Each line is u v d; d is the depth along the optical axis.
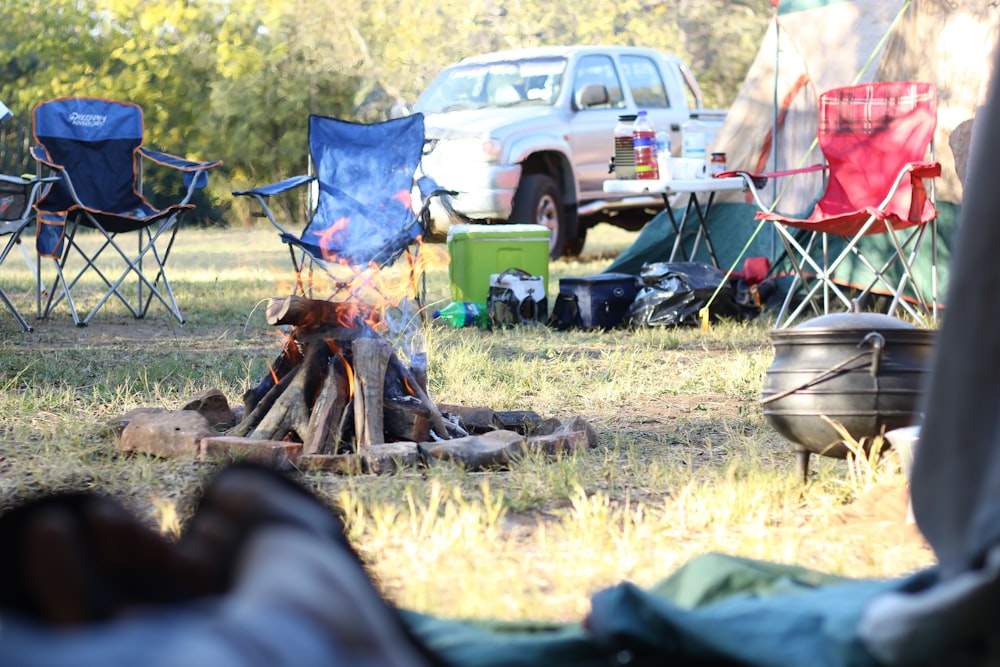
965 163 13.27
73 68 45.22
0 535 2.24
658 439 7.99
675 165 14.65
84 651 1.97
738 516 5.77
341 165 12.66
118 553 2.27
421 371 7.79
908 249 13.97
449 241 15.43
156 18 44.50
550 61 21.47
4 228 12.68
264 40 45.22
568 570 4.91
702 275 14.23
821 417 6.12
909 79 13.66
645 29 45.47
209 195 44.84
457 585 4.66
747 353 11.88
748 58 46.91
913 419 6.07
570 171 21.09
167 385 10.01
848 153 12.56
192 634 2.03
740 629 3.52
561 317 14.61
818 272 12.52
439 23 43.97
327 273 12.24
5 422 8.30
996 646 2.90
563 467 6.69
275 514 2.49
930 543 3.03
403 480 6.46
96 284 20.22
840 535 5.48
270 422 7.16
